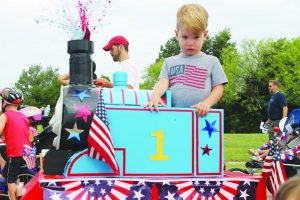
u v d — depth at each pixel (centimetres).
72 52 328
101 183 308
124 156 322
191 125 334
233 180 331
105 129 306
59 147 318
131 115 324
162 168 328
